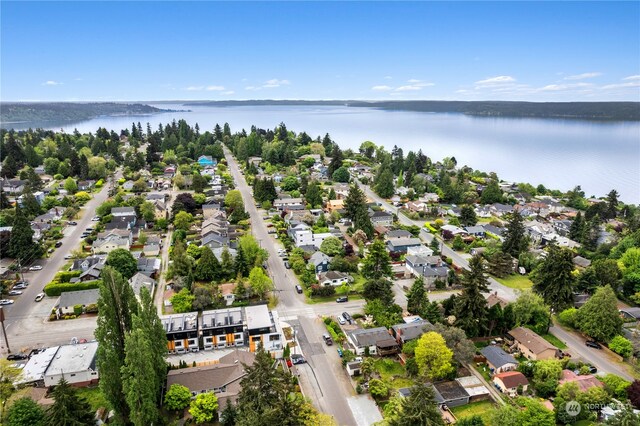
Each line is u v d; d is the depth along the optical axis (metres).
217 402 51.03
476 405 55.16
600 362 64.88
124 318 53.53
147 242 107.44
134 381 44.97
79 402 45.62
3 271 89.56
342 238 113.75
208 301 76.62
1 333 69.00
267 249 106.75
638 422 43.94
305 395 55.75
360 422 51.41
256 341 64.75
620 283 87.38
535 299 72.88
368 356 63.47
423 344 57.50
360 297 83.19
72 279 85.38
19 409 46.34
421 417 42.75
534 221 131.88
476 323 68.31
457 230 121.62
